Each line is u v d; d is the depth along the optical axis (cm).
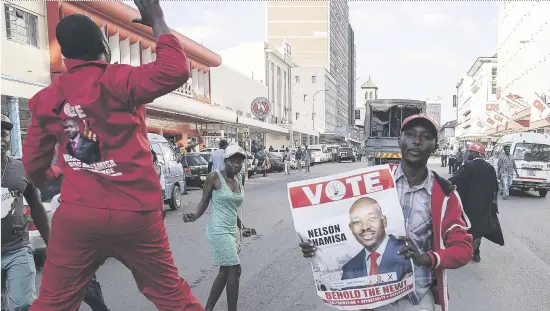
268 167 2822
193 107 2442
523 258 749
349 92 18188
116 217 233
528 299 542
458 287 591
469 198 639
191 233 963
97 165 229
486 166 639
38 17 1639
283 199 1567
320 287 256
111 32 2158
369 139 2423
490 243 870
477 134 6938
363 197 248
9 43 1483
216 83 3800
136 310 500
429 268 238
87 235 236
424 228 249
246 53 5894
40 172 264
